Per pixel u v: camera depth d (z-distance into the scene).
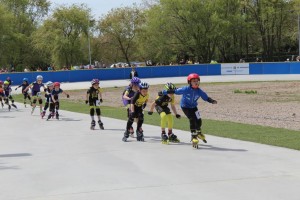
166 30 68.81
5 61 71.12
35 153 10.25
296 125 13.83
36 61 76.69
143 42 74.00
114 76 53.62
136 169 8.29
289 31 72.62
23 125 15.84
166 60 70.75
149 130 13.53
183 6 66.06
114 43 79.50
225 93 28.62
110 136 12.59
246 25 67.31
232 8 67.88
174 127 14.02
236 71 53.66
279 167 8.07
